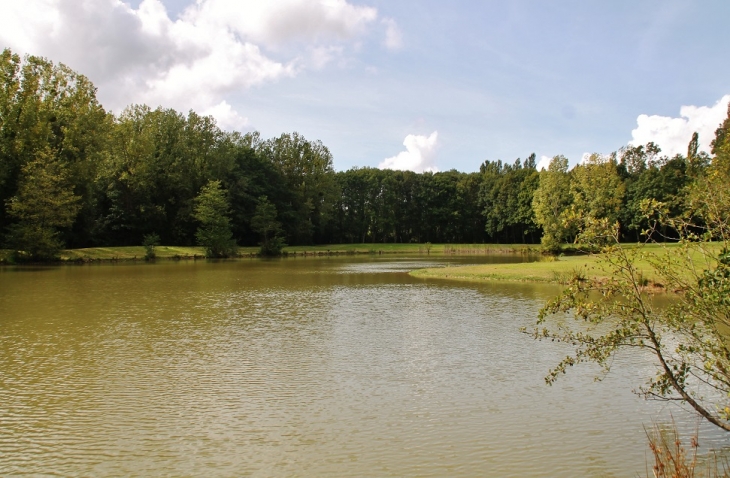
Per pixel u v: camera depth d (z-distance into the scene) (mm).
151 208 75562
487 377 13414
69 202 57219
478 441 9578
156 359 15094
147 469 8555
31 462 8812
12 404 11461
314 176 101625
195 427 10227
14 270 46656
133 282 36281
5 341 17297
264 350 16156
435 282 36406
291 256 80750
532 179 101312
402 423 10422
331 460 8844
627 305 9242
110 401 11656
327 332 18875
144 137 74062
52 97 61188
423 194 118812
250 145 103625
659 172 85500
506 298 27719
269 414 10891
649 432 9930
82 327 19641
